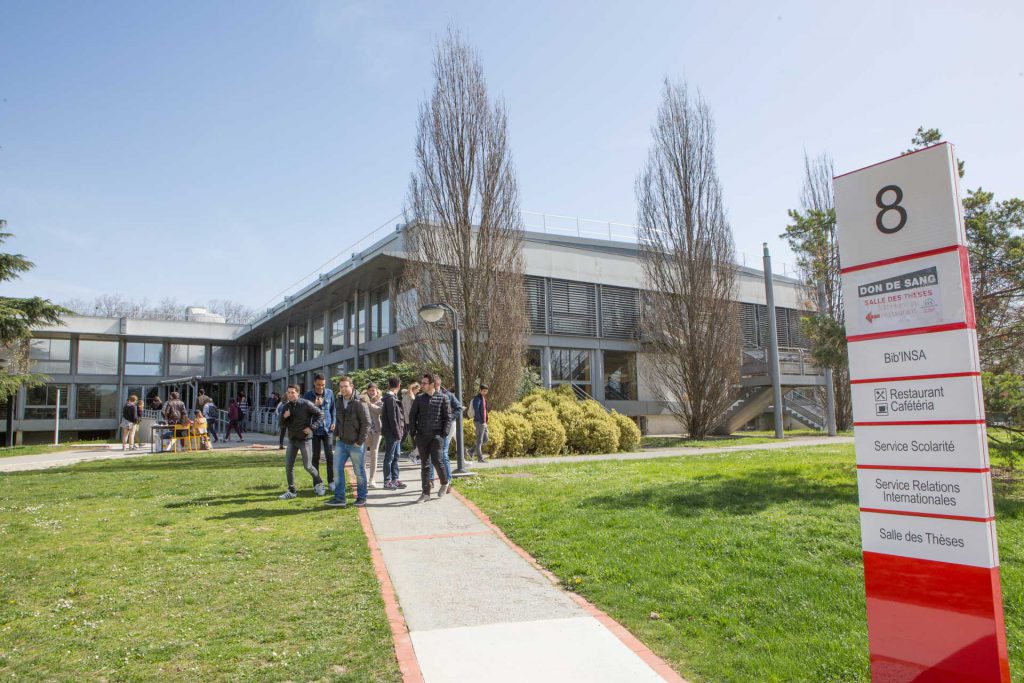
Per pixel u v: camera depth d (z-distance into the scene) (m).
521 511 8.78
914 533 3.32
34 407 36.44
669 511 8.32
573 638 4.52
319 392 10.82
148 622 4.77
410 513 8.94
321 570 6.10
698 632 4.52
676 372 24.50
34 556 6.60
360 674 3.93
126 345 39.53
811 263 14.98
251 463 16.27
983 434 3.12
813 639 4.27
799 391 31.52
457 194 18.98
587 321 26.89
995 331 10.23
